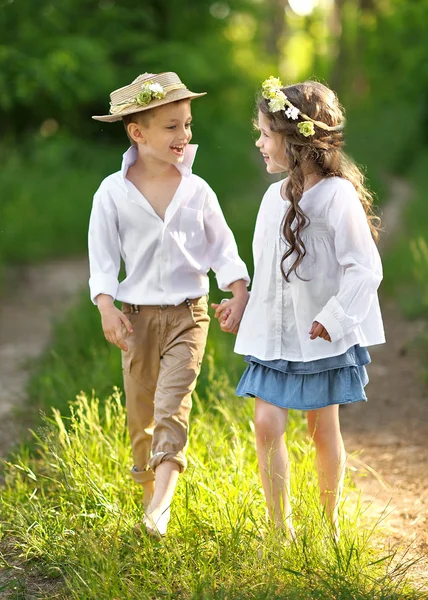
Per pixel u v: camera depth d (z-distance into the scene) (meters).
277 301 5.40
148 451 5.97
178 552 5.18
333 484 5.55
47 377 9.29
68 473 6.19
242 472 6.16
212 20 36.16
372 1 50.94
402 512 6.59
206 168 30.09
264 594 4.68
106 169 29.17
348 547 5.36
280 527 5.25
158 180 5.75
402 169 37.03
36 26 28.98
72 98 29.91
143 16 32.62
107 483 6.27
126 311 5.83
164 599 4.90
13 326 13.34
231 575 5.03
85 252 19.97
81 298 13.05
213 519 5.68
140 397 5.90
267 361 5.42
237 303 5.79
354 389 5.40
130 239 5.76
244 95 37.50
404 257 16.97
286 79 44.66
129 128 5.66
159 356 5.82
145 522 5.31
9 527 6.02
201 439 6.96
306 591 4.75
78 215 22.05
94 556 5.14
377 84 52.75
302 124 5.21
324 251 5.34
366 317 5.41
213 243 5.92
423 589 5.16
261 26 43.91
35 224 20.69
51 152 28.25
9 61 27.38
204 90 35.66
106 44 31.09
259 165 33.72
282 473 5.33
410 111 45.28
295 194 5.25
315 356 5.30
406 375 10.56
